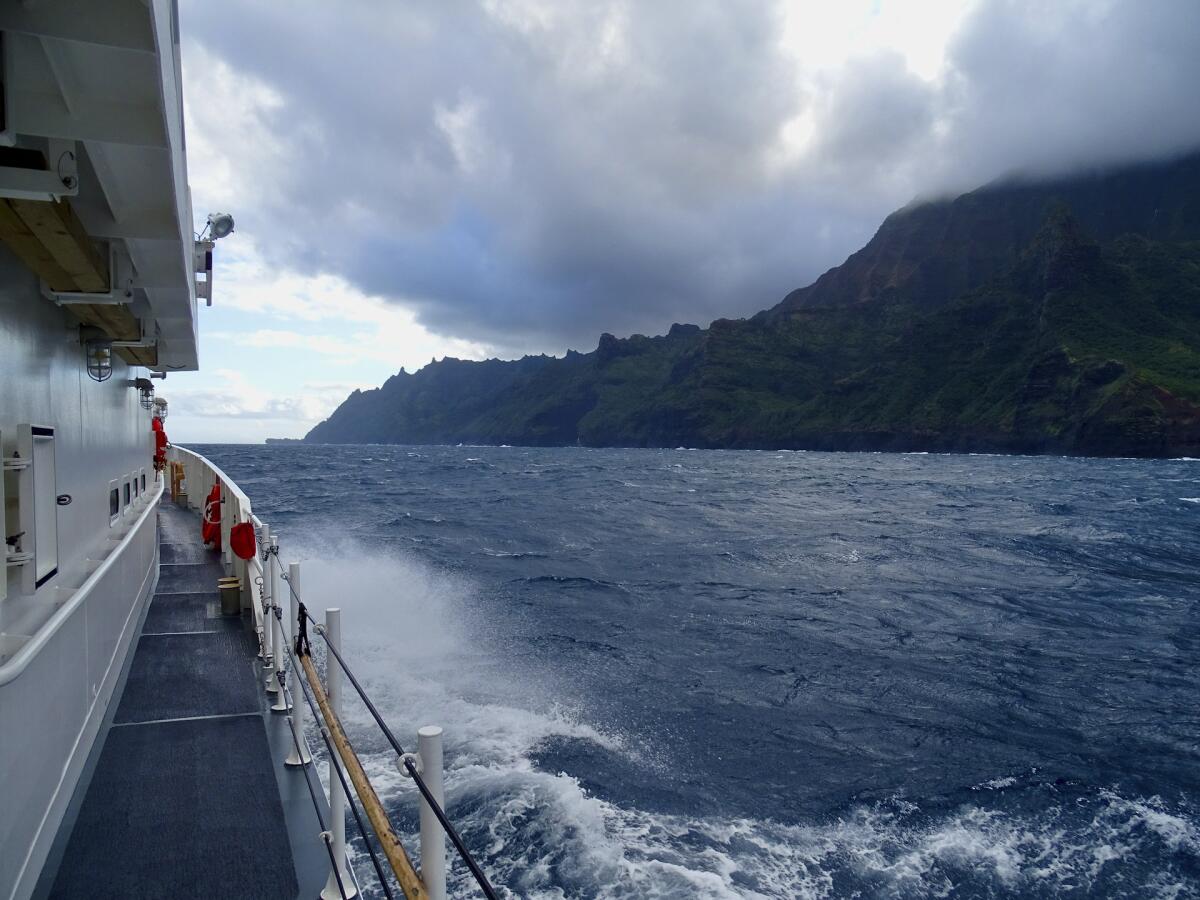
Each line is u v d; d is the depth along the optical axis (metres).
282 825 3.66
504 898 4.77
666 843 5.60
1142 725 9.06
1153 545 26.03
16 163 2.11
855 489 58.03
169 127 2.24
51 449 3.20
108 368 4.77
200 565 9.80
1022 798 6.97
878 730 8.57
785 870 5.45
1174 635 13.58
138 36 1.87
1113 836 6.30
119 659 5.42
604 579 17.92
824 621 14.16
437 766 1.56
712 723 8.29
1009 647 12.61
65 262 2.83
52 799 3.28
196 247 5.80
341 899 3.04
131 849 3.41
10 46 1.90
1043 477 75.50
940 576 19.72
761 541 26.55
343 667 2.65
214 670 5.86
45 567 3.08
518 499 43.00
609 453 194.12
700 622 13.67
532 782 6.23
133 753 4.39
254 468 70.00
